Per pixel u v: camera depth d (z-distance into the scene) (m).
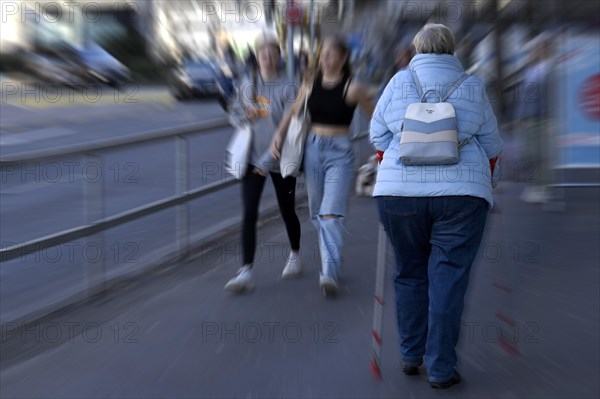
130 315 6.48
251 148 7.02
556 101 10.67
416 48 4.94
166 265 8.20
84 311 6.63
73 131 21.75
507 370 5.08
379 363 5.09
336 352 5.49
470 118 4.66
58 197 11.59
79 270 8.02
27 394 4.83
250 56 7.01
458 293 4.66
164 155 15.36
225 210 11.43
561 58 10.67
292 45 15.38
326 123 6.86
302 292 7.06
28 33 34.44
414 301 4.94
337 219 6.89
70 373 5.18
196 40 30.94
